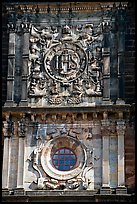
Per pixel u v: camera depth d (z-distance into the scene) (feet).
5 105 231.30
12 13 243.81
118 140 225.35
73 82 234.79
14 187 222.89
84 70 235.81
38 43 240.73
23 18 243.19
